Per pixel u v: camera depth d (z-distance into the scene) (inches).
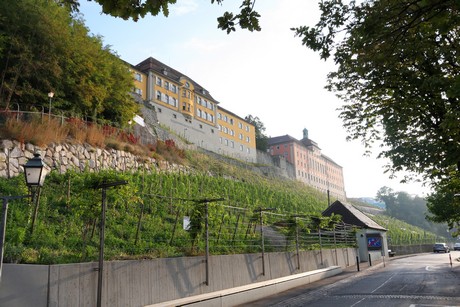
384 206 6441.9
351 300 514.3
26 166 271.4
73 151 842.2
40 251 391.9
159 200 785.6
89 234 510.0
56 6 1085.1
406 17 269.1
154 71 2385.6
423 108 467.2
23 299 305.4
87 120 1113.4
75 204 438.9
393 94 473.4
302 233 945.5
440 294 547.2
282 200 1690.5
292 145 4247.0
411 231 3331.7
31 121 810.2
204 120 2822.3
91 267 359.3
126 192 433.1
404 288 627.2
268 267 679.7
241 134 3353.8
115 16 180.7
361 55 362.6
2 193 568.7
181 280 469.7
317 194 3272.6
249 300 532.1
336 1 304.5
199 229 561.9
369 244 1565.0
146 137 1408.7
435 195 1187.9
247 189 1537.9
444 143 449.7
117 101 1290.6
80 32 1136.8
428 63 419.2
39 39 977.5
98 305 349.4
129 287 396.2
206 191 1160.8
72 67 1061.1
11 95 929.5
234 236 701.3
